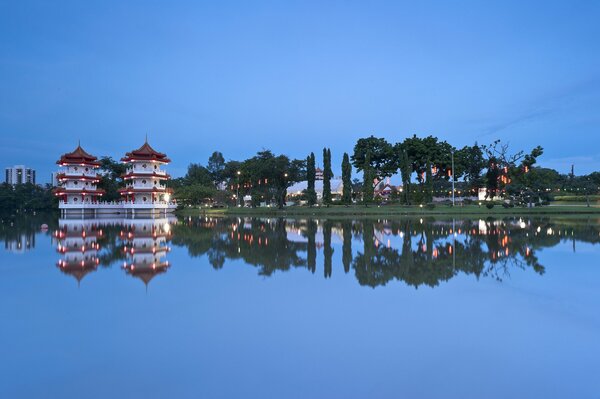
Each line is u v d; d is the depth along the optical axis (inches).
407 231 1660.9
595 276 740.7
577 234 1464.1
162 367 369.7
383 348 410.6
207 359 386.0
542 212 2790.4
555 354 395.9
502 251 1052.5
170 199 4264.3
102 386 335.0
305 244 1253.1
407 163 3681.1
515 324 480.1
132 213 3523.6
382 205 3565.5
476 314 519.2
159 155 3750.0
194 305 564.7
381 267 844.6
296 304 568.4
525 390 327.6
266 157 3846.0
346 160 3671.3
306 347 413.7
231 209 3737.7
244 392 324.8
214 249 1147.3
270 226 2027.6
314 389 329.1
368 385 335.6
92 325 482.9
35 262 935.7
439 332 455.2
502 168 3846.0
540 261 898.1
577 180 4633.4
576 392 324.2
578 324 480.4
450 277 739.4
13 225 2281.0
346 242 1298.0
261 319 503.2
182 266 868.6
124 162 4133.9
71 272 808.3
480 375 352.8
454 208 3127.5
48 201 4884.4
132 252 1097.4
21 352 403.9
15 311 539.5
